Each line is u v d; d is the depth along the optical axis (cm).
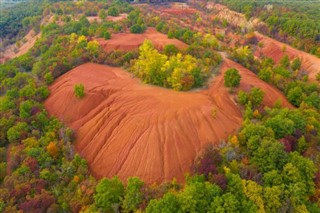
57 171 4181
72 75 6388
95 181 4072
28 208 3553
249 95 5269
